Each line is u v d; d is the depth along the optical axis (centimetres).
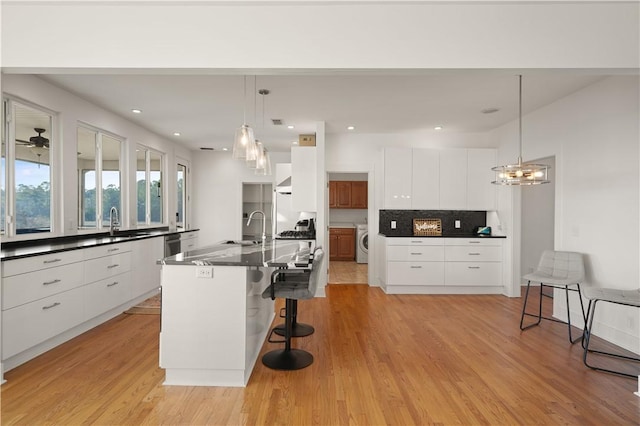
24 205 359
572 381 258
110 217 474
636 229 313
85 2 233
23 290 273
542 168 349
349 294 530
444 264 529
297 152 531
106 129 473
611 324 336
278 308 450
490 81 359
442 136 596
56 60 234
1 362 252
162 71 242
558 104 414
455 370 275
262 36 237
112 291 398
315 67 237
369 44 238
